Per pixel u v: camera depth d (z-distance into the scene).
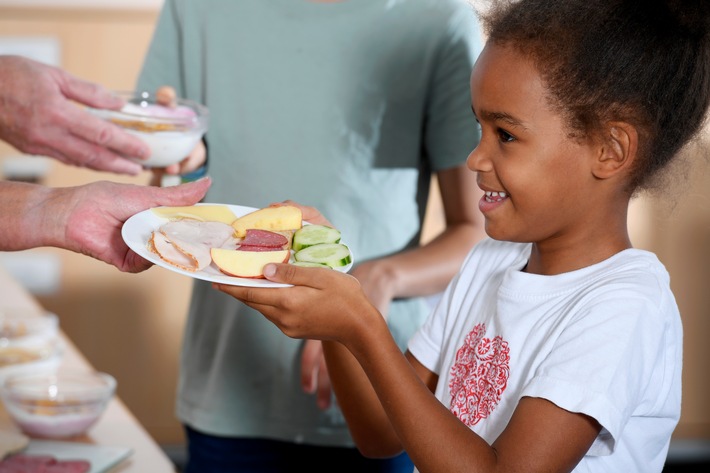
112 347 3.79
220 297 2.11
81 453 1.88
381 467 2.07
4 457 1.82
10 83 2.00
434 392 1.50
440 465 1.17
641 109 1.22
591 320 1.21
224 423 2.07
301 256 1.26
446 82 2.00
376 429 1.47
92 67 3.61
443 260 1.94
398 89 2.01
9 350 2.27
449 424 1.18
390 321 2.01
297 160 2.04
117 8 3.58
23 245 1.52
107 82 3.63
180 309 3.79
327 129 2.02
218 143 2.11
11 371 2.20
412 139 2.03
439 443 1.17
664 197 1.32
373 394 1.45
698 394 3.96
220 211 1.43
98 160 2.02
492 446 1.18
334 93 2.02
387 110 2.01
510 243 1.48
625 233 1.31
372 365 1.21
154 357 3.81
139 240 1.28
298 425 2.05
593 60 1.20
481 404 1.33
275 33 2.05
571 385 1.17
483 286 1.46
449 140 2.00
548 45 1.21
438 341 1.50
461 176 2.01
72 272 3.72
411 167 2.05
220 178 2.11
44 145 2.02
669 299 1.26
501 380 1.31
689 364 3.93
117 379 3.81
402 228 2.07
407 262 1.92
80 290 3.74
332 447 2.07
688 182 1.34
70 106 1.98
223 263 1.21
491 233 1.29
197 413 2.12
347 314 1.19
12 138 2.05
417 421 1.18
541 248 1.33
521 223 1.26
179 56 2.20
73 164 2.06
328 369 1.47
